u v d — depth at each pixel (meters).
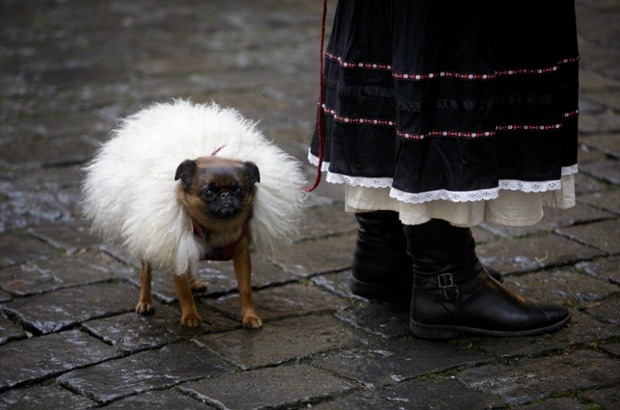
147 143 4.20
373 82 3.78
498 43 3.63
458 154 3.64
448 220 3.85
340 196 6.22
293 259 5.14
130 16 11.43
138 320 4.39
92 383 3.75
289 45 10.27
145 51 9.88
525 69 3.66
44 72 9.00
